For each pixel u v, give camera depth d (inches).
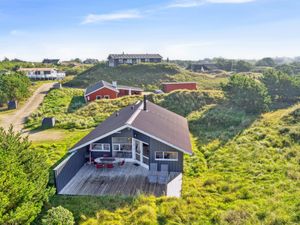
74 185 633.0
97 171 709.9
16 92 1809.8
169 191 605.0
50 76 3127.5
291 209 480.4
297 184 590.9
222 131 1099.9
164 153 703.7
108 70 3016.7
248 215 473.7
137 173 696.4
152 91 2395.4
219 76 3260.3
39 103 1808.6
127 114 866.8
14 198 390.3
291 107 1390.3
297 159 736.3
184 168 735.7
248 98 1379.2
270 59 5191.9
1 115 1526.8
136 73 2967.5
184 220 483.2
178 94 1621.6
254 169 693.3
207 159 822.5
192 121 1264.8
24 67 3713.1
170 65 3169.3
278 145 863.1
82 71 3378.4
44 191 472.1
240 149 855.7
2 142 482.3
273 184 600.4
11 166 412.2
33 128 1246.3
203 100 1577.3
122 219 490.9
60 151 911.0
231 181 633.6
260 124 1117.7
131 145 753.6
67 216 451.5
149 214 490.6
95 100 1750.7
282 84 1644.9
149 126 735.7
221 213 487.2
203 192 588.7
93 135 759.7
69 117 1408.7
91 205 538.9
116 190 608.4
